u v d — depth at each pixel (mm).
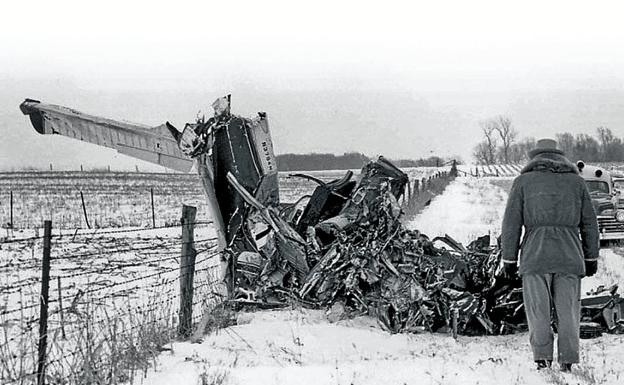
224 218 11828
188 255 8992
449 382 6309
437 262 10273
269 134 11945
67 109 12375
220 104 11609
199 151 11305
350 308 10164
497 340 9156
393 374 6570
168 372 6750
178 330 8789
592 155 110750
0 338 7887
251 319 9938
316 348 8336
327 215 11852
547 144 7473
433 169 111500
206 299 10359
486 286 10133
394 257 10133
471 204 37812
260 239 11898
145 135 12016
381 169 11180
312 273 10305
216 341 8453
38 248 17859
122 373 6480
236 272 11211
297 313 10148
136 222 26812
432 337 9320
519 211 7289
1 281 12016
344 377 6398
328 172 107812
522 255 7203
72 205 35938
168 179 70750
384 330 9539
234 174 11625
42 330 6340
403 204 27453
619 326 9430
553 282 7129
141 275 13867
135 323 8883
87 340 6785
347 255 10172
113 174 80188
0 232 21734
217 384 6105
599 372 6891
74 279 13102
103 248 17953
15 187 52062
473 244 11680
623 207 24109
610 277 13977
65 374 6773
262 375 6473
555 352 8062
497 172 105875
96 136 12328
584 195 7195
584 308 9586
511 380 6453
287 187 56969
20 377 5875
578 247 7121
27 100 12406
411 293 9602
